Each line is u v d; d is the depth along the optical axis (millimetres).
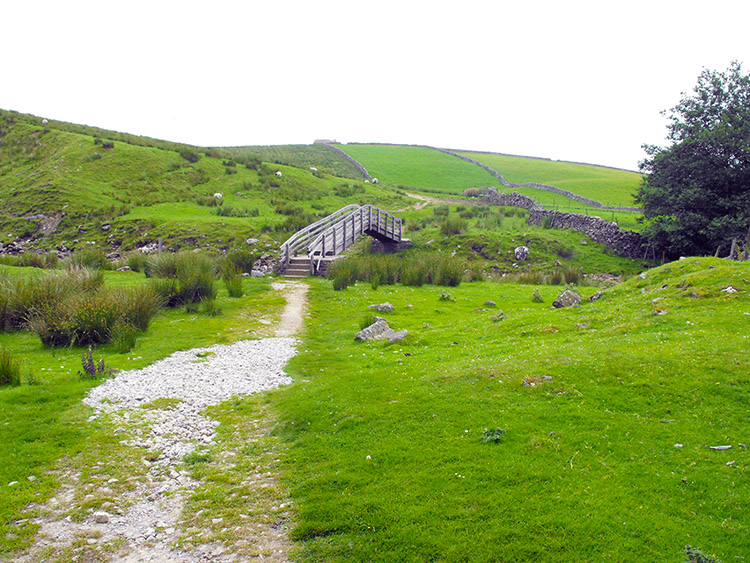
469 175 90625
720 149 34344
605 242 38062
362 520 5812
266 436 8625
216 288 22766
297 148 120000
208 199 46500
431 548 5238
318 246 32062
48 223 40219
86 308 13758
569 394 8305
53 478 6883
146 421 8984
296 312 19750
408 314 18781
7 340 13891
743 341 9203
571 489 5949
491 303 20312
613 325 12242
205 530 5941
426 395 9086
